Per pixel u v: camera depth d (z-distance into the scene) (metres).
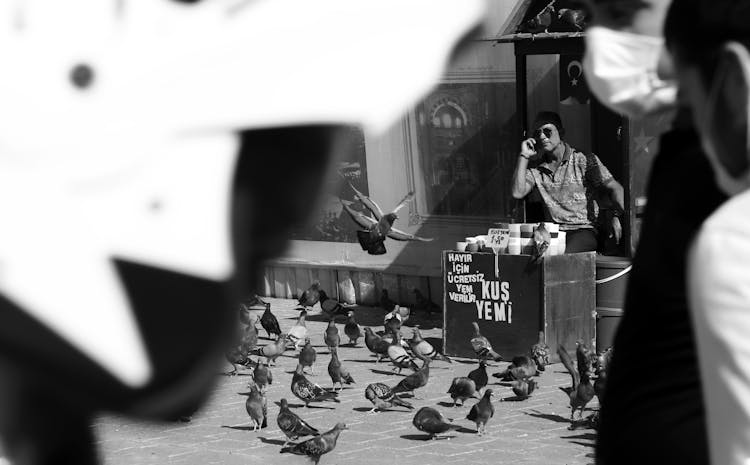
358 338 17.22
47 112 1.09
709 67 2.12
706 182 2.40
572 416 11.70
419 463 10.62
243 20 1.13
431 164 18.06
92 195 1.09
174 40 1.12
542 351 14.21
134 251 1.08
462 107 17.64
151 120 1.10
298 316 19.05
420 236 18.47
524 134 15.42
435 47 1.15
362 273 19.47
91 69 1.10
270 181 1.13
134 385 1.06
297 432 11.21
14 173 1.08
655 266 2.47
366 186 18.69
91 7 1.11
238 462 10.80
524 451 10.93
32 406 1.10
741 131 2.01
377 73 1.13
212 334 1.08
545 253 14.47
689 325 2.42
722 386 1.79
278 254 1.14
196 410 1.07
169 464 10.64
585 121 16.66
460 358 15.19
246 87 1.12
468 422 12.08
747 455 1.78
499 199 17.47
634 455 2.46
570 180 15.15
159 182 1.10
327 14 1.14
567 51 14.80
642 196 14.59
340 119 1.12
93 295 1.07
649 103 2.58
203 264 1.09
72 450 1.13
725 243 1.82
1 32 1.11
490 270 14.88
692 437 2.37
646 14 2.55
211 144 1.12
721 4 2.06
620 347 2.57
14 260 1.07
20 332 1.06
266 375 13.46
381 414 12.59
